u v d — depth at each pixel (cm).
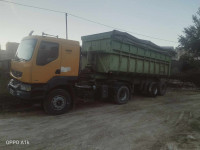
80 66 566
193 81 1662
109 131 399
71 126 422
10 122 434
